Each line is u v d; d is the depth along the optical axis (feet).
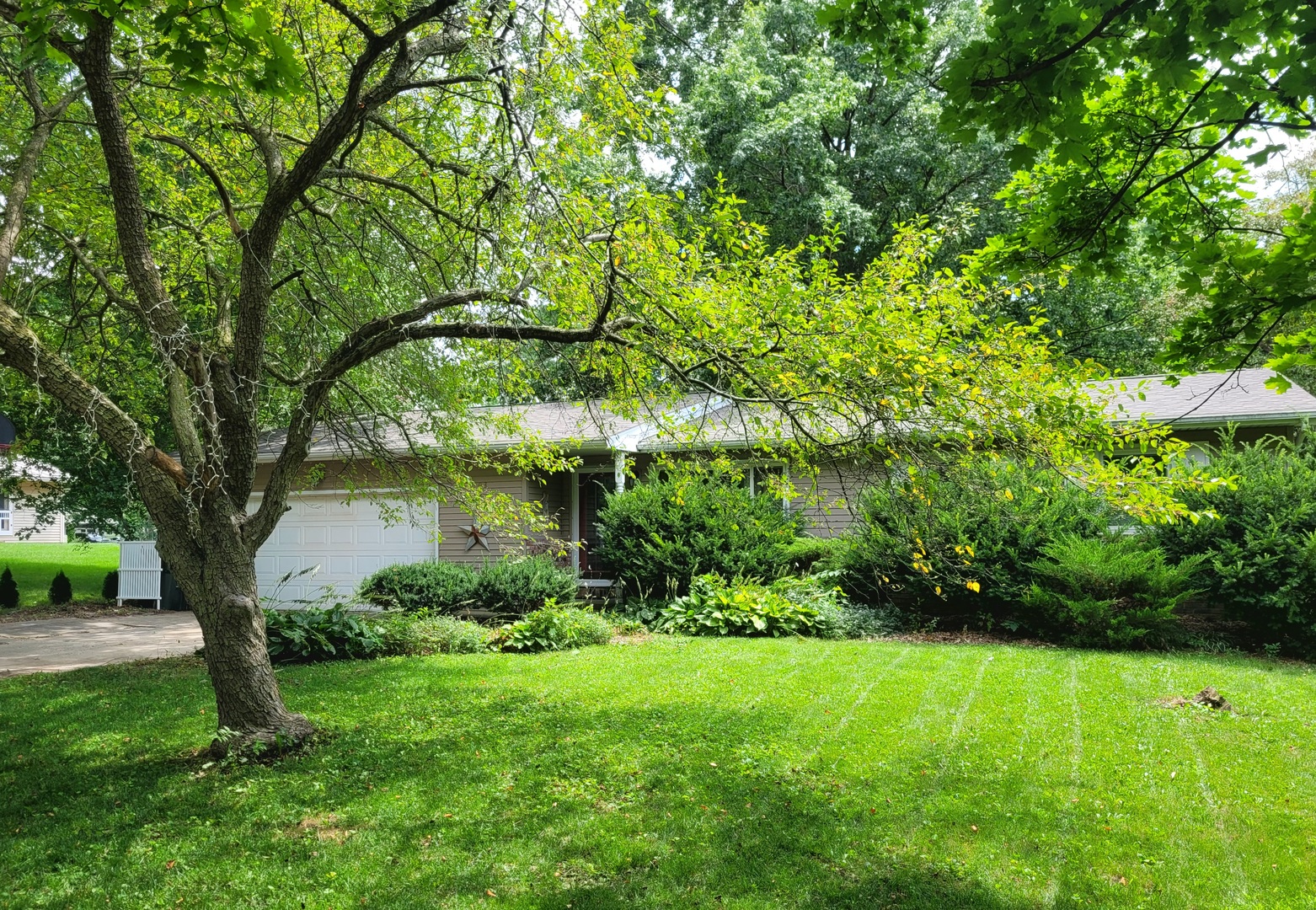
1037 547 38.22
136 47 23.32
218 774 19.86
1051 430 16.33
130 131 26.84
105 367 31.37
